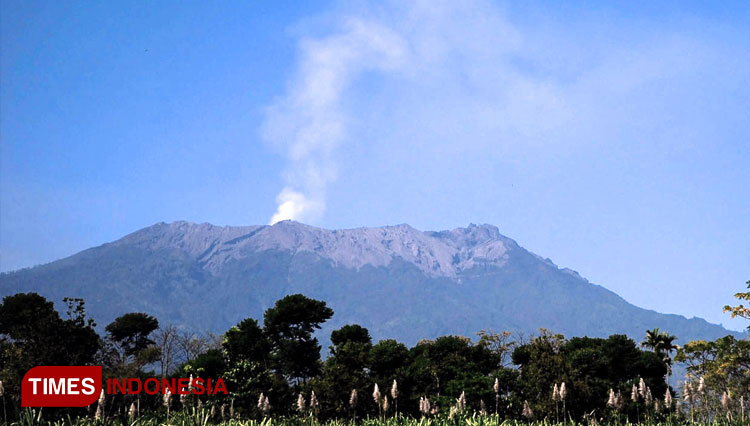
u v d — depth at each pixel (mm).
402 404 62281
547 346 62406
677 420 44531
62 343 55188
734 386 58406
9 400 42781
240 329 76750
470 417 38781
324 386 59562
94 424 32438
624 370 69625
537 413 53719
